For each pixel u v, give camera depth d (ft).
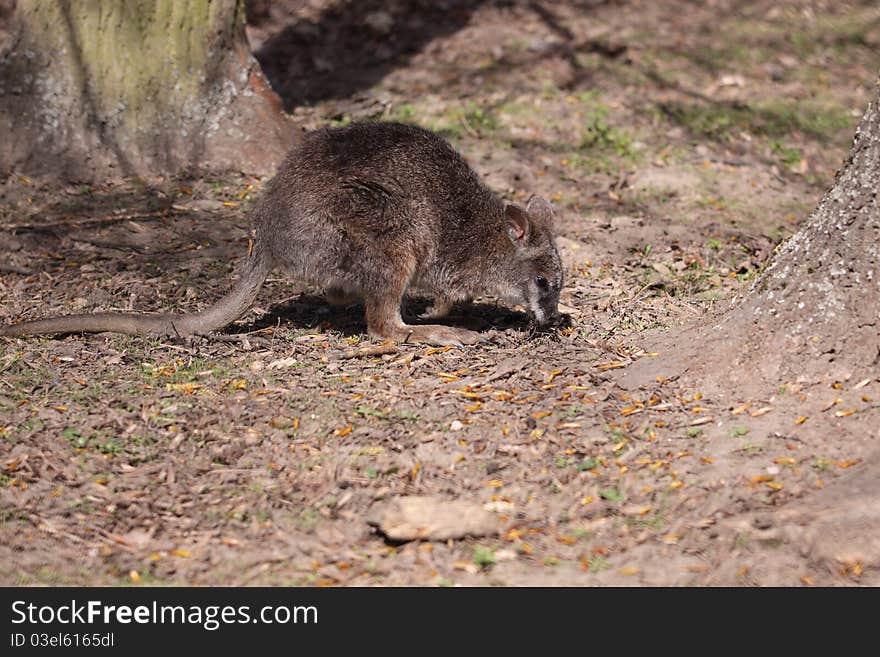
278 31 65.41
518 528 23.48
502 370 30.45
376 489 24.93
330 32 64.44
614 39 61.41
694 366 28.60
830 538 22.16
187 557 23.06
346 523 23.97
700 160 49.80
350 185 32.78
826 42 62.49
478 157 49.65
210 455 26.45
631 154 50.26
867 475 23.61
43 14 46.68
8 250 40.37
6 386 29.89
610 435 26.58
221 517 24.17
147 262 39.68
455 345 33.12
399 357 32.24
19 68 46.88
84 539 23.61
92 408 28.60
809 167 50.42
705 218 44.55
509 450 26.17
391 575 22.40
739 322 28.40
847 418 25.32
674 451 25.70
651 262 39.91
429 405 28.55
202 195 45.37
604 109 54.08
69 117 46.75
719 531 22.85
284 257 33.40
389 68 59.88
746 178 48.49
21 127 46.55
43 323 32.68
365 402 28.89
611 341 32.32
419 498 24.18
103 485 25.30
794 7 66.39
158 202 44.70
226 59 48.16
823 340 26.73
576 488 24.62
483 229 34.78
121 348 32.65
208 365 31.45
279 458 26.32
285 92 58.18
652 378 28.81
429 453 26.21
